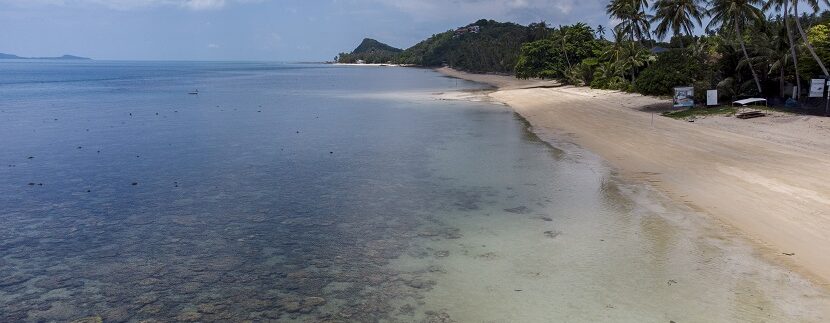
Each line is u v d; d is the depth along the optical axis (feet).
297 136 111.65
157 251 45.93
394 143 101.14
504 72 472.44
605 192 61.82
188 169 78.95
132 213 57.06
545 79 313.94
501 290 36.86
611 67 221.46
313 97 223.51
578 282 37.70
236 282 39.55
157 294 37.70
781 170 66.28
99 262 43.57
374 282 38.96
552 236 47.39
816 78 127.95
